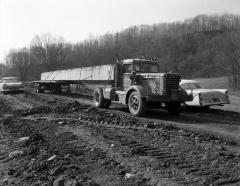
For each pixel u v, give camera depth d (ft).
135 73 41.04
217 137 25.48
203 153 20.38
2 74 244.63
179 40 237.25
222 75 163.02
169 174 16.39
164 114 41.98
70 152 20.90
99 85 50.47
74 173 16.49
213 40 224.94
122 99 42.01
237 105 54.49
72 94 80.18
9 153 21.95
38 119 35.53
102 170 17.33
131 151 20.63
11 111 43.29
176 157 19.49
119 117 36.06
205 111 45.34
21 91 84.38
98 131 27.91
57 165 17.81
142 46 225.56
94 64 209.56
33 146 22.97
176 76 38.29
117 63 44.60
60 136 26.21
